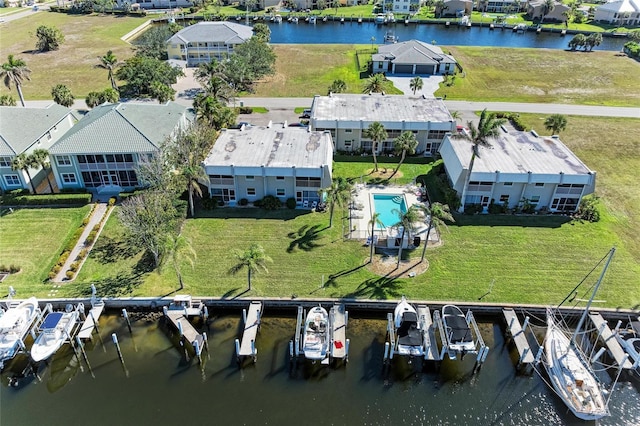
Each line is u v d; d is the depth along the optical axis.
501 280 48.72
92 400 38.34
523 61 123.62
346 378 40.19
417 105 77.44
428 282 48.34
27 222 56.94
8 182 61.91
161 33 120.50
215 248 52.78
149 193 53.09
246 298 46.03
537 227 56.94
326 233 55.38
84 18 171.50
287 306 46.12
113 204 60.31
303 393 38.88
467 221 57.81
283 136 66.31
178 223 55.22
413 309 44.34
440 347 42.81
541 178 56.69
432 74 112.06
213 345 42.91
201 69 92.50
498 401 38.66
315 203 60.31
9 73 80.44
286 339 43.50
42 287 47.31
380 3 194.00
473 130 53.03
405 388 39.47
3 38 140.50
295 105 92.94
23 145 61.59
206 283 48.00
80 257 50.88
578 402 37.16
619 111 91.19
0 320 42.91
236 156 60.59
